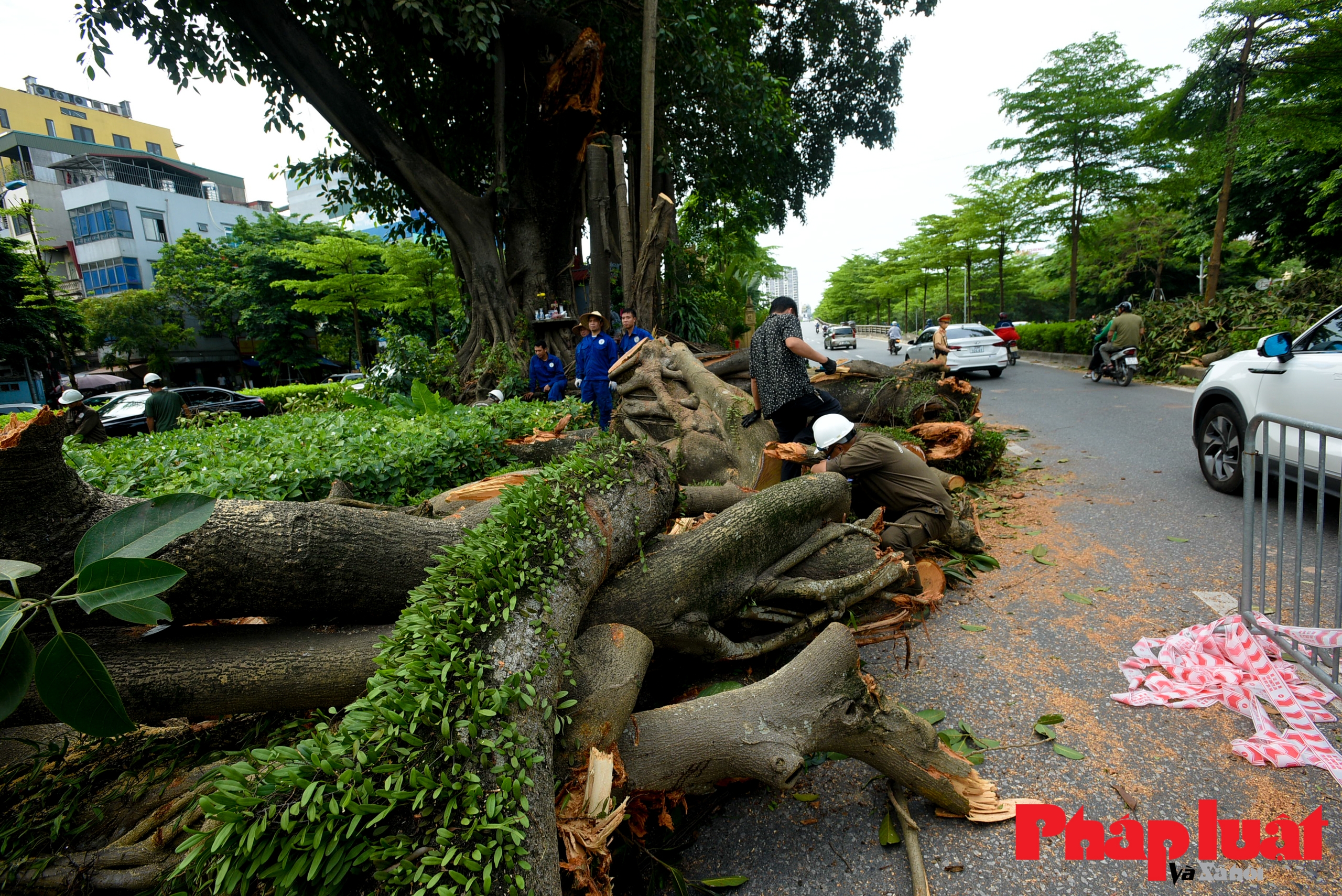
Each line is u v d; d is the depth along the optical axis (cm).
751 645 274
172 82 1056
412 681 157
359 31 1096
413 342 1276
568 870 165
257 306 3375
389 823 140
